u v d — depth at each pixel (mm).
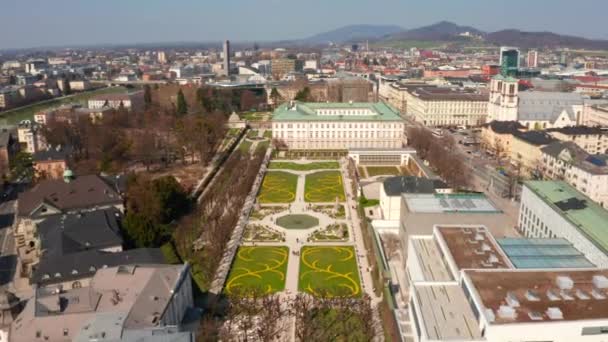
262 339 150375
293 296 177875
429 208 195125
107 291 146625
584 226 184625
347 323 159250
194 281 186625
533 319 115062
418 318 126000
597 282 129875
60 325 131375
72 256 178625
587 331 115250
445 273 154375
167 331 123562
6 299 148000
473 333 117250
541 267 153125
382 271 180500
